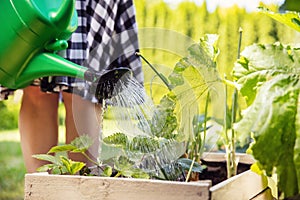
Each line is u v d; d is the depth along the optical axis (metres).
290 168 0.87
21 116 1.78
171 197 0.93
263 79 0.97
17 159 3.56
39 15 1.20
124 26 1.70
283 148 0.87
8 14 1.23
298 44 1.10
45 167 1.16
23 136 1.77
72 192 1.03
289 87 0.92
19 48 1.24
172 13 2.88
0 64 1.28
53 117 1.79
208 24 2.75
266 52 1.00
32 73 1.26
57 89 1.59
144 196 0.95
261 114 0.89
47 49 1.26
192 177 1.22
